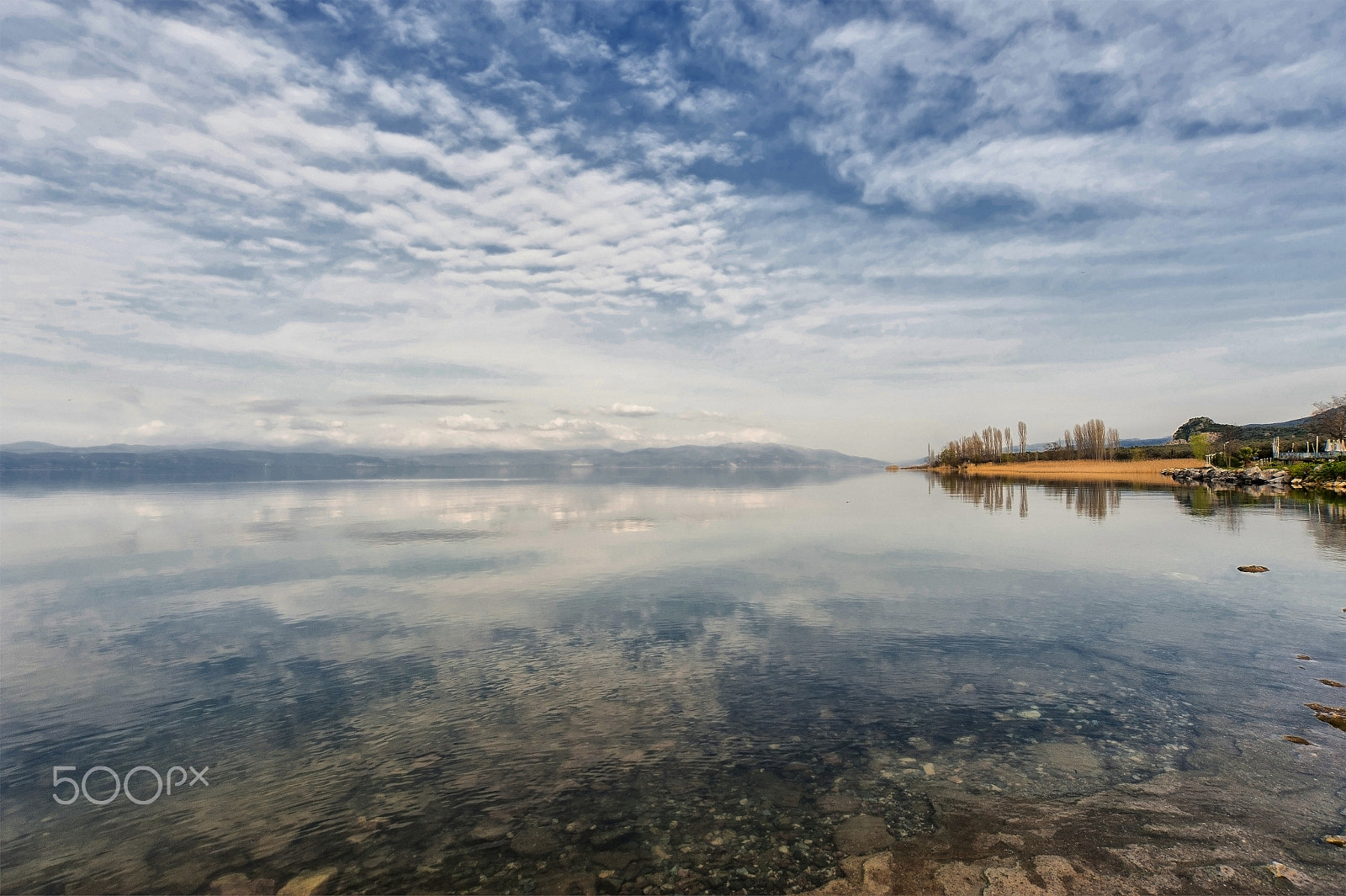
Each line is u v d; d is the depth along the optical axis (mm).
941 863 5961
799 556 23938
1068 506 46125
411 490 81625
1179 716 9148
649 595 17406
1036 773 7582
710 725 9031
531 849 6293
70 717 9586
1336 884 5562
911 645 12672
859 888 5641
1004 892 5539
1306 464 78875
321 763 8078
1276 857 5961
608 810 6938
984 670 11211
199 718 9508
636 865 6027
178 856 6270
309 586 18703
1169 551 24500
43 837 6605
